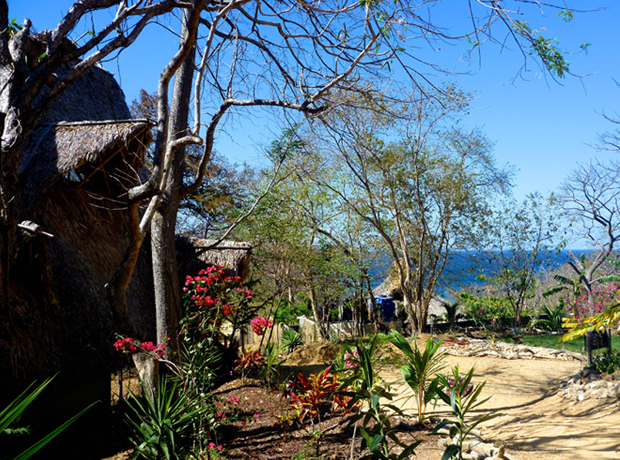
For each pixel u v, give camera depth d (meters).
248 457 5.30
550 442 5.05
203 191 15.23
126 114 11.66
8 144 4.51
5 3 4.84
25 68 4.96
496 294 21.61
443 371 9.36
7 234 4.66
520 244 18.69
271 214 11.47
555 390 7.70
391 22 5.36
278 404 7.56
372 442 3.66
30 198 6.57
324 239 15.31
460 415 4.21
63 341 6.36
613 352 9.24
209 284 6.55
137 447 4.42
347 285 15.68
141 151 7.62
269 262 12.33
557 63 4.93
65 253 7.25
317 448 5.19
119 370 7.18
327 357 11.07
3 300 4.86
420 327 16.61
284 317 15.90
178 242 10.29
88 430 6.90
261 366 9.23
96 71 11.32
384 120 13.04
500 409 6.79
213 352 6.12
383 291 22.06
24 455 1.73
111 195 9.30
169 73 5.71
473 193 16.88
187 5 5.43
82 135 6.96
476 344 11.98
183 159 7.79
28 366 5.60
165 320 7.23
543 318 19.69
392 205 16.25
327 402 6.76
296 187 13.78
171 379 5.99
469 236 17.20
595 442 4.85
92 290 7.38
